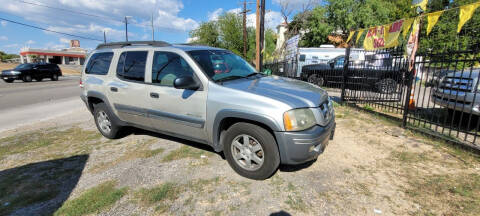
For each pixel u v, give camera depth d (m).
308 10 28.41
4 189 3.04
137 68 3.89
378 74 6.70
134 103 3.91
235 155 3.11
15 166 3.69
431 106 7.37
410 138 4.21
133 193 2.82
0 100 10.42
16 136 5.19
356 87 7.14
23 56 61.78
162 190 2.83
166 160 3.62
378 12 26.33
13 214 2.56
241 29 35.88
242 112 2.79
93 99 4.73
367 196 2.64
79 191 2.94
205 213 2.45
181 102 3.33
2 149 4.40
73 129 5.58
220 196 2.71
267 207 2.50
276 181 2.96
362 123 5.16
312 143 2.68
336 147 3.92
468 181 2.82
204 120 3.17
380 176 3.03
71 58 67.12
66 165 3.64
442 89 4.63
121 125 4.39
